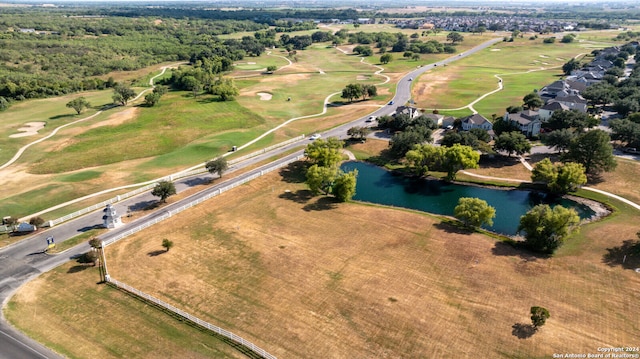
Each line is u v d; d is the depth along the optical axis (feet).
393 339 182.60
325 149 358.43
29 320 196.75
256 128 499.51
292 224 283.18
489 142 414.82
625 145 394.32
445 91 645.92
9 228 275.80
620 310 195.00
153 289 218.38
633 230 260.01
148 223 281.54
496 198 325.01
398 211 301.43
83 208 306.76
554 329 185.16
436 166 378.53
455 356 173.27
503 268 229.86
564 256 240.73
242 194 329.93
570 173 310.04
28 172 379.55
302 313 199.31
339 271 229.86
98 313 201.05
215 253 249.14
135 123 516.32
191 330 189.78
